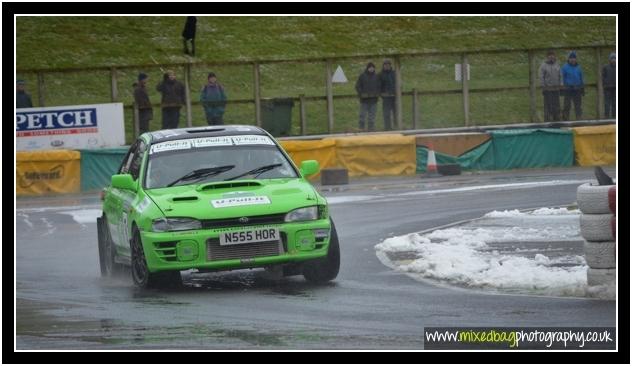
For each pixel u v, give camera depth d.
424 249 33.06
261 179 28.80
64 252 37.34
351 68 96.44
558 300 23.36
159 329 21.58
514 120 77.62
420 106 80.94
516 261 29.00
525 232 35.69
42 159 61.88
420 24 107.31
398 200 49.47
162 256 26.31
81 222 46.12
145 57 98.06
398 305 23.52
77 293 27.70
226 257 26.36
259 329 21.19
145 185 28.61
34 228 44.56
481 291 25.14
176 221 26.47
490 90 70.25
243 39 102.94
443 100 83.00
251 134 30.45
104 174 63.59
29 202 56.88
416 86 87.31
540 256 29.58
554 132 66.94
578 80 71.56
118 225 29.94
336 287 26.64
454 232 36.22
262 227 26.47
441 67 93.94
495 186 54.22
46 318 23.58
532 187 52.72
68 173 62.59
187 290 27.27
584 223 23.95
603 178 24.58
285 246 26.67
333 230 27.58
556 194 48.78
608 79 72.12
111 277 31.06
